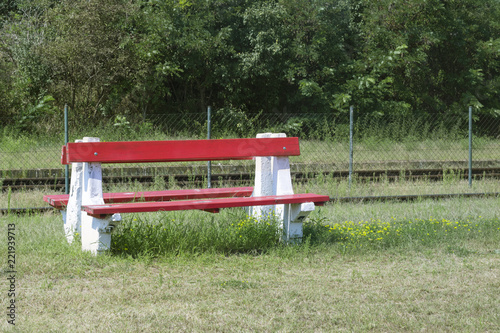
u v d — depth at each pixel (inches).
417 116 935.0
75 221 235.1
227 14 888.9
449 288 178.9
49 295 163.6
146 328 139.0
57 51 742.5
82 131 657.0
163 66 794.2
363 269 204.7
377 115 879.7
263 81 921.5
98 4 753.6
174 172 461.7
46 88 785.6
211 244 226.7
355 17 1005.2
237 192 275.7
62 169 442.0
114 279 184.4
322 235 247.1
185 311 152.9
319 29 908.0
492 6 1096.2
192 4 850.8
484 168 516.1
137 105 825.5
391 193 413.1
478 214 317.7
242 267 202.8
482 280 188.1
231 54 883.4
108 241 208.7
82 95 807.1
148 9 814.5
